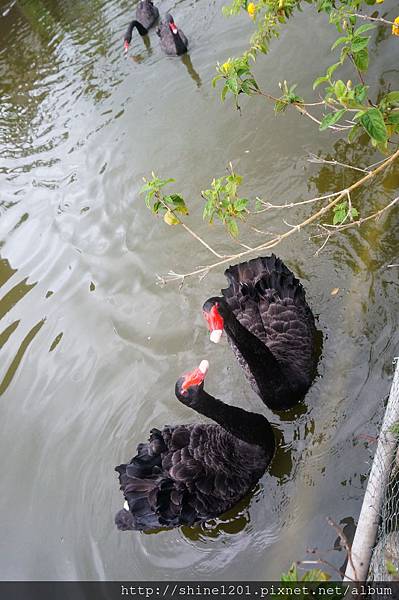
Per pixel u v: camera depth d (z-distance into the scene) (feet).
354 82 10.93
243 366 8.19
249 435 7.10
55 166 12.76
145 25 15.29
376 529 5.36
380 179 9.43
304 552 6.45
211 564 6.83
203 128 11.89
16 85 15.75
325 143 10.46
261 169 10.61
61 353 9.46
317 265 8.98
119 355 9.14
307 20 12.62
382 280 8.40
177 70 13.62
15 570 7.25
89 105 13.87
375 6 11.89
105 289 10.09
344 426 7.33
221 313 6.79
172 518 6.78
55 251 11.06
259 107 11.63
